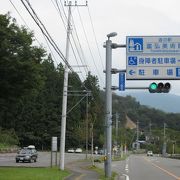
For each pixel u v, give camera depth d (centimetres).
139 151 17675
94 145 12044
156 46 2844
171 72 2827
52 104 12700
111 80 3036
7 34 3020
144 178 3316
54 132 12594
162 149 16362
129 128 18738
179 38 2836
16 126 12456
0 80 3100
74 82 8938
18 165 4538
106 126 3055
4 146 9731
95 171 3812
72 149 12112
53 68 12738
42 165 4628
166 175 3731
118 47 3000
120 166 5469
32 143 12638
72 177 3000
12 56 3044
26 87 3225
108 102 3044
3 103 3331
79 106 12000
